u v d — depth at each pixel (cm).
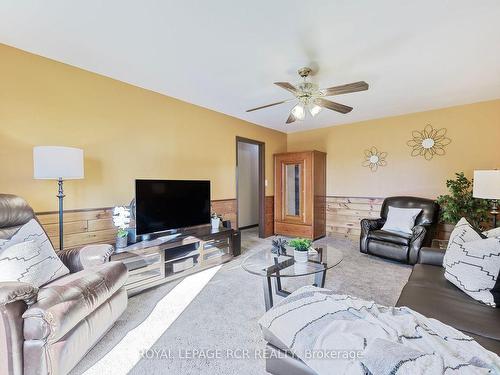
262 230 517
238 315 216
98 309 174
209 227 368
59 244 243
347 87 233
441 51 231
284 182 519
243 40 214
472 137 381
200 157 393
